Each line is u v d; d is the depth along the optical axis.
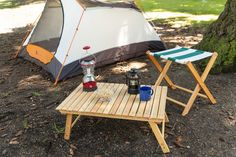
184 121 1.38
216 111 1.46
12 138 1.30
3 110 1.56
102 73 2.01
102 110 1.16
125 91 1.33
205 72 1.48
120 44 2.17
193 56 1.47
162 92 1.31
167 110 1.48
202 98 1.59
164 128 1.30
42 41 2.29
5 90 1.82
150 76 1.91
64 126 1.38
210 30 2.05
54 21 2.33
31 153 1.20
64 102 1.25
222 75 1.88
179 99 1.60
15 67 2.21
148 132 1.30
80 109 1.18
